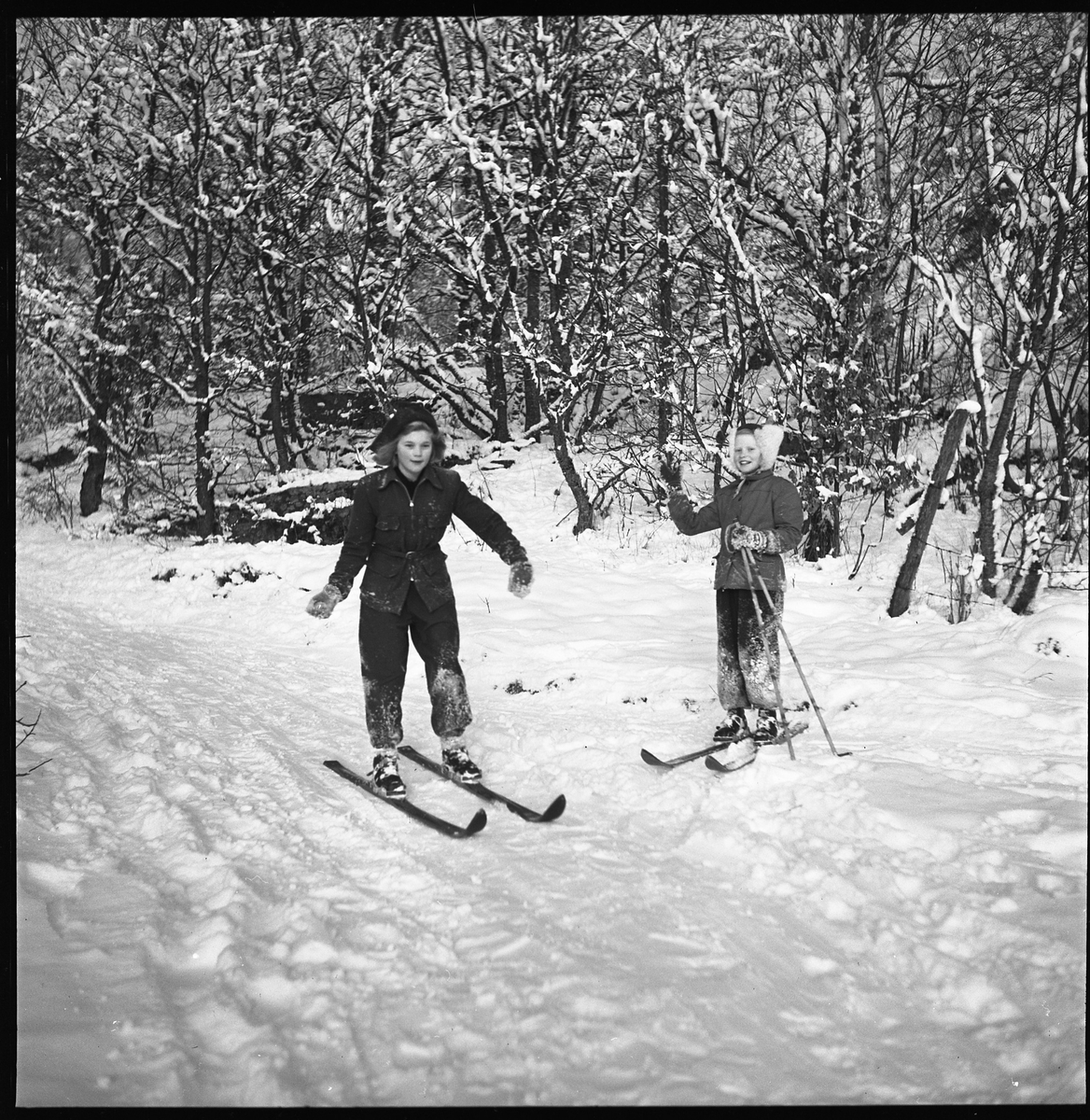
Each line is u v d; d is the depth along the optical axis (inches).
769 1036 96.3
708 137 474.0
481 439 679.7
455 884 132.1
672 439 479.8
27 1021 95.0
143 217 658.2
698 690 245.4
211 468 635.5
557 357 517.0
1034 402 344.5
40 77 637.3
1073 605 260.1
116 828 154.0
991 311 381.1
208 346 629.0
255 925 119.4
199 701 252.1
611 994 102.1
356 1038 95.5
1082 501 347.3
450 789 177.9
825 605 330.0
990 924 115.6
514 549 182.1
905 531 374.3
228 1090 86.8
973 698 215.5
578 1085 87.9
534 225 563.8
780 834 147.6
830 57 441.4
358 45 592.7
